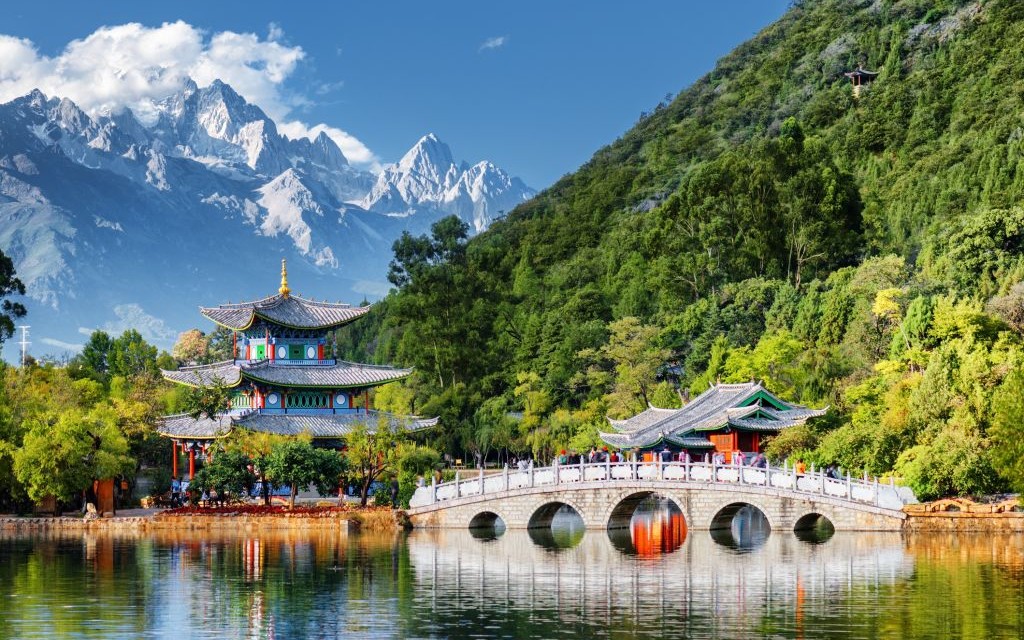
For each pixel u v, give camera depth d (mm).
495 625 55906
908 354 118562
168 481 128625
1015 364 99750
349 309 139250
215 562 78562
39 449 103625
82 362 185625
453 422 173375
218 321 138250
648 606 60406
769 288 174250
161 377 172625
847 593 62906
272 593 65250
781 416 113938
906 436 102562
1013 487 84062
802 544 86188
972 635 51938
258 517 103438
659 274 196125
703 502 95500
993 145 198875
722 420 111688
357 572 73500
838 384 128250
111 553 84062
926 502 93188
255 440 114375
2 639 53312
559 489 98438
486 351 197750
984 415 96438
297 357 137625
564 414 154000
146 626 56188
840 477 94688
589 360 171875
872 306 143125
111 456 107188
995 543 83750
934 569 70938
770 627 54500
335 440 128250
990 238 150875
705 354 160000
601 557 80812
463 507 101688
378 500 114062
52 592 65750
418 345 198000
